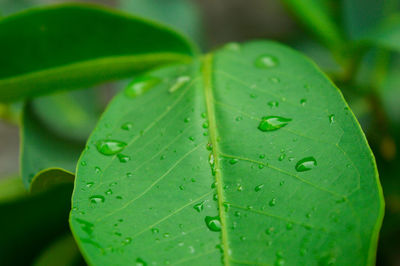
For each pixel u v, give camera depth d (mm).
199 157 201
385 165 276
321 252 186
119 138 207
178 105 212
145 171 200
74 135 253
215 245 188
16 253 268
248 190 194
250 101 209
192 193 196
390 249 293
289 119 204
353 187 191
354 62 264
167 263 187
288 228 189
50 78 233
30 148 234
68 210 268
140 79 221
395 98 291
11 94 234
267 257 186
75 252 267
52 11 224
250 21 488
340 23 269
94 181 199
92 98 282
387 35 247
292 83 211
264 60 218
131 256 187
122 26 230
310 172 194
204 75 218
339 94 205
